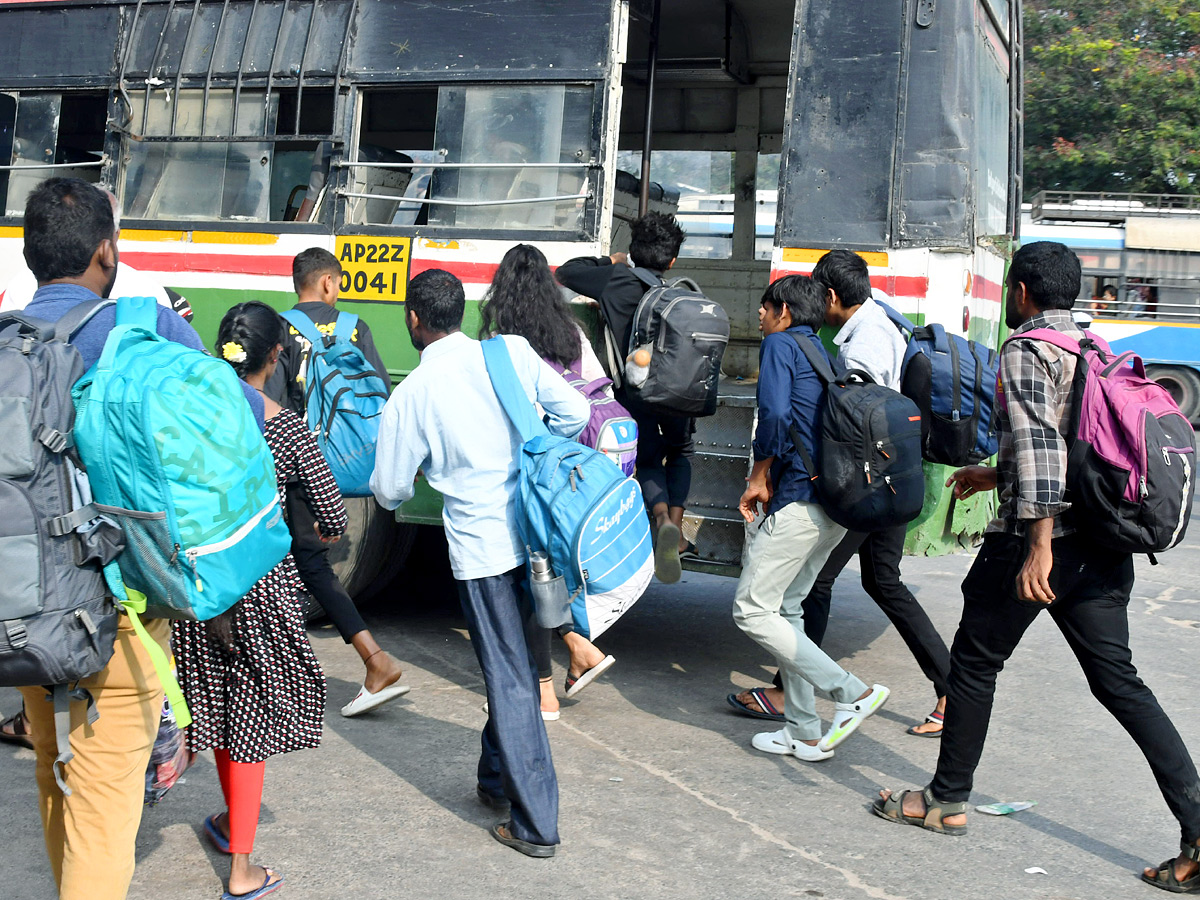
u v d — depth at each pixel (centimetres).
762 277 746
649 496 498
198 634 311
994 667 368
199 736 314
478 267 524
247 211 572
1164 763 344
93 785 262
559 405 359
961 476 412
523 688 351
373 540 559
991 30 570
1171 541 335
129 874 266
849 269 450
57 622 232
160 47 591
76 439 240
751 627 426
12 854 342
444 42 534
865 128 491
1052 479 331
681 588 732
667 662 567
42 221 272
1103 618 351
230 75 575
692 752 444
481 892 327
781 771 429
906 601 469
